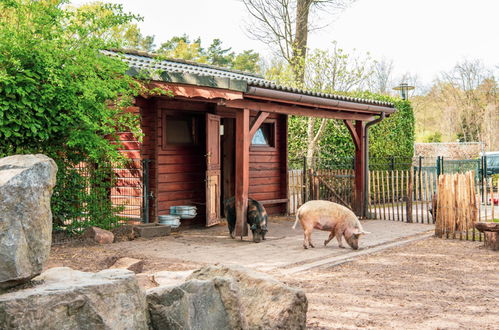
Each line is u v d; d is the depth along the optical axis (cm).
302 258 946
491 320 578
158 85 1104
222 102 1150
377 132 2212
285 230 1352
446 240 1188
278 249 1048
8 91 900
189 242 1129
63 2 1009
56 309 335
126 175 1318
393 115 2298
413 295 688
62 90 959
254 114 1639
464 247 1091
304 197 1753
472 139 4803
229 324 425
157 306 396
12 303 322
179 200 1398
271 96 1211
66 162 1090
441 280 780
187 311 403
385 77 5425
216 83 1121
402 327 550
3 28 933
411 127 2419
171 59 1667
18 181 349
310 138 2142
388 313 602
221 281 432
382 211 1848
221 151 1619
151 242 1119
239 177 1192
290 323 466
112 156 1057
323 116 1476
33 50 938
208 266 519
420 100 5453
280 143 1734
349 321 569
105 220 1159
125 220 1237
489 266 891
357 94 2144
